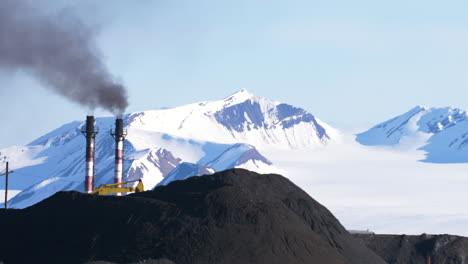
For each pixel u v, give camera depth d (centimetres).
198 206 13975
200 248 12825
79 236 13725
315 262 13262
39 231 14262
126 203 14425
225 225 13438
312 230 15275
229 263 12600
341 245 15250
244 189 14912
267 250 13050
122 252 12925
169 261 11875
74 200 15050
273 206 14488
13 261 13538
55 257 13312
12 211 15362
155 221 13612
